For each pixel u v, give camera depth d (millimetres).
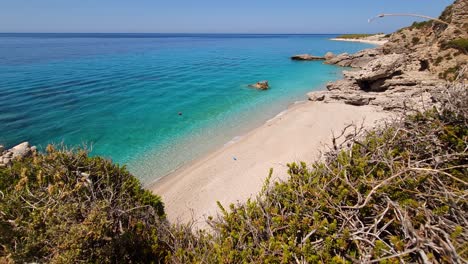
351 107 23953
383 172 4367
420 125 5191
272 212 4812
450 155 4117
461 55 25297
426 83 24281
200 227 10281
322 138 17438
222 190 12805
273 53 84562
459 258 2668
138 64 56438
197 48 105000
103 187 7184
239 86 36250
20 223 4895
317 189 4648
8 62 53875
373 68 27469
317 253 3727
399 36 43875
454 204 3322
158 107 26672
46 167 6781
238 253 4500
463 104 4773
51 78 38312
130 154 17219
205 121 23078
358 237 3580
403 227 3369
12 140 18156
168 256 5605
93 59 63281
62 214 5082
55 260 4457
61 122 21844
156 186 13711
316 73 47219
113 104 27250
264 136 18859
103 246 5062
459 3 28516
